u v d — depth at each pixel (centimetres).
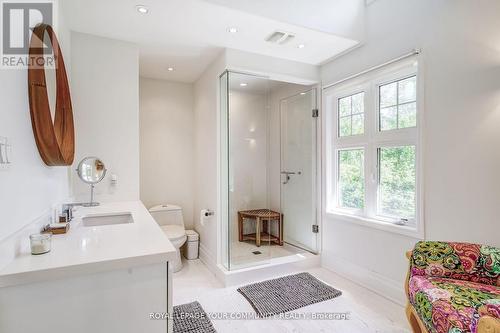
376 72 228
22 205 107
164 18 194
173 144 343
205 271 277
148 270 105
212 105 279
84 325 96
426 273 149
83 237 127
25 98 114
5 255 91
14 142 101
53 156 131
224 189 268
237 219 273
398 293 208
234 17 193
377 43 227
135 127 239
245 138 279
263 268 256
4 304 85
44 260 97
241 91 273
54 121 163
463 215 169
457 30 172
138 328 104
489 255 138
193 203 353
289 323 183
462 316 109
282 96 346
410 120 212
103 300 99
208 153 292
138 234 133
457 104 172
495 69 155
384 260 221
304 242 313
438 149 183
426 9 190
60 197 169
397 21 210
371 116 240
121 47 232
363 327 178
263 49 248
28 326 88
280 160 349
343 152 279
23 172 109
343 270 262
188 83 350
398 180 222
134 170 239
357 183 262
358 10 232
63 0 170
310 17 209
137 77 238
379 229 225
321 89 291
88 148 223
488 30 158
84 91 220
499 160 153
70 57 214
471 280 140
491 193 156
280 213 343
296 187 325
